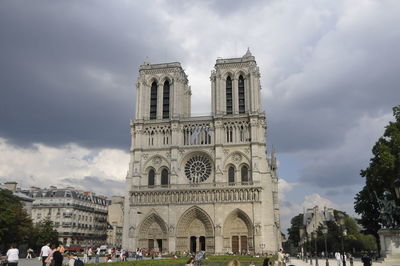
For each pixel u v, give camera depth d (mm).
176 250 127125
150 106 146875
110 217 180250
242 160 132250
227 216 126500
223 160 133625
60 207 147000
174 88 144750
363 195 92812
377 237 95750
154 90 149000
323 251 136250
